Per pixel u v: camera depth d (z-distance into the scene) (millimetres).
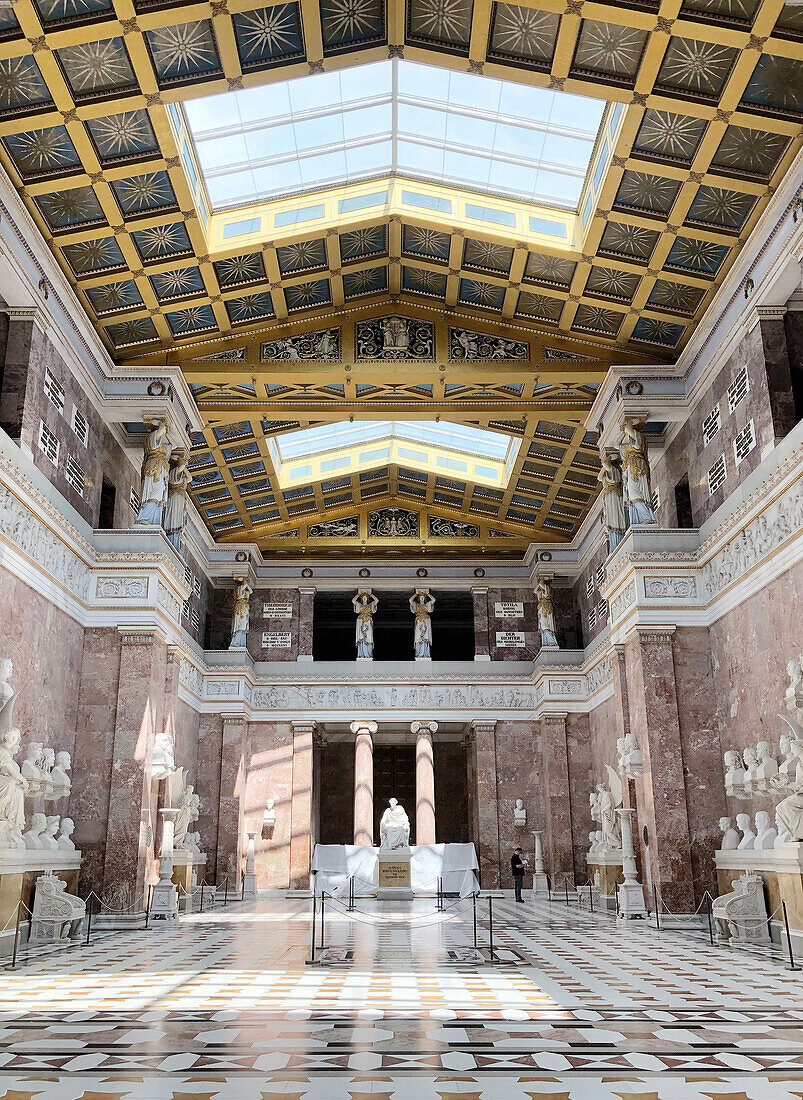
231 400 23281
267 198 19391
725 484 18422
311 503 32719
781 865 13711
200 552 31359
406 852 26828
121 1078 5688
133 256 18141
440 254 20531
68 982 10000
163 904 18281
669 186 16328
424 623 33344
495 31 14672
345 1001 8648
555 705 30125
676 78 14281
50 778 15297
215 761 30031
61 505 17469
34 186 15742
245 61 14938
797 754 13633
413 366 22094
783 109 14250
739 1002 8539
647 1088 5414
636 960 12133
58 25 13266
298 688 32375
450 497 32812
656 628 19141
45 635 16547
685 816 18062
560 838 28922
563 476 28203
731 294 17781
